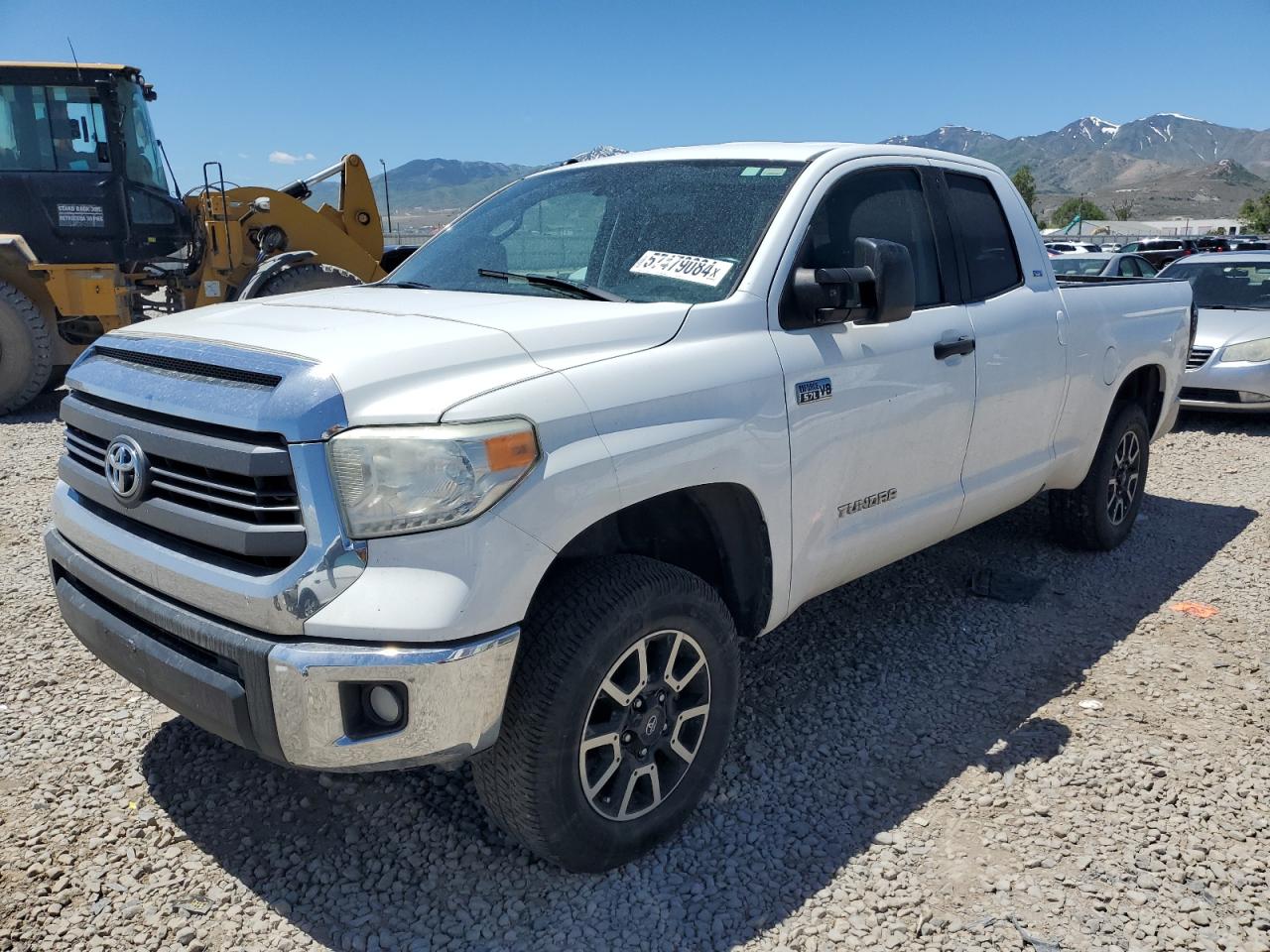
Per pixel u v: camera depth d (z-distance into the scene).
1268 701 3.93
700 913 2.72
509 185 4.38
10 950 2.52
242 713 2.42
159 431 2.61
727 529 3.14
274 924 2.65
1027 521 6.15
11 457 7.77
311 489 2.32
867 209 3.73
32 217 10.10
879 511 3.66
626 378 2.73
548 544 2.47
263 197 10.99
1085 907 2.74
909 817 3.16
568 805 2.64
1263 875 2.89
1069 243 38.66
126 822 3.05
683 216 3.52
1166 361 5.63
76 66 10.02
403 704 2.36
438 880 2.84
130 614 2.79
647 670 2.80
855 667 4.21
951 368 3.84
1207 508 6.62
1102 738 3.64
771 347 3.15
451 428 2.35
